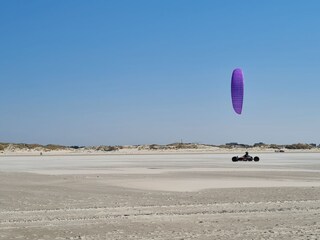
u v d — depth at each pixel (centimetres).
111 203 2136
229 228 1480
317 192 2595
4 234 1393
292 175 4097
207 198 2328
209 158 9325
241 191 2667
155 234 1383
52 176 3978
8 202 2181
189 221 1616
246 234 1377
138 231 1433
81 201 2216
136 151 17450
